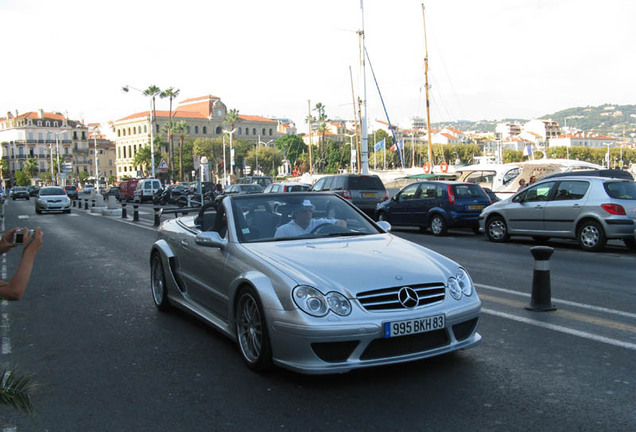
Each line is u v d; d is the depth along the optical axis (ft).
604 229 38.75
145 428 12.12
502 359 15.80
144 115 470.80
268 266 14.96
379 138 456.86
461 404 12.72
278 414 12.50
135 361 16.79
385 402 12.94
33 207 147.23
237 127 521.24
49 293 28.09
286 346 13.69
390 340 13.52
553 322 19.77
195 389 14.28
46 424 12.49
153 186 155.43
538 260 21.59
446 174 119.65
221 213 19.12
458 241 48.85
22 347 18.71
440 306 14.08
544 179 44.68
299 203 19.07
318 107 361.10
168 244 22.57
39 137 454.81
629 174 57.36
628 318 20.29
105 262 38.60
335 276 13.97
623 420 11.78
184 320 21.76
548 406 12.53
